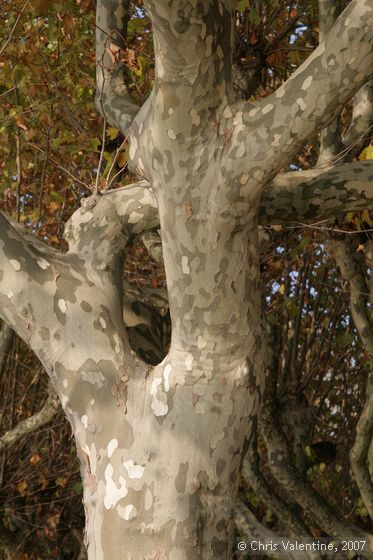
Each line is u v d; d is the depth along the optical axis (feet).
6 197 26.58
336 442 36.73
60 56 23.22
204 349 10.61
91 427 11.14
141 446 10.87
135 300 15.03
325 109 9.38
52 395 24.06
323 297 29.71
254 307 10.58
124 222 12.69
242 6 18.95
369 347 21.20
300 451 26.37
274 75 23.38
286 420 26.78
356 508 35.45
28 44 22.24
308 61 9.48
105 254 12.31
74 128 24.39
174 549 10.62
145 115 10.43
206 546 10.76
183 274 10.36
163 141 9.93
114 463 10.93
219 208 9.95
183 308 10.53
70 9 21.12
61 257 12.12
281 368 29.66
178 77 9.39
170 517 10.65
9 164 25.73
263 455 36.73
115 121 12.80
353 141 17.21
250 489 36.27
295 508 26.89
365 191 12.51
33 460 33.99
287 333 28.71
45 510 39.86
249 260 10.36
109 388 11.19
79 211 12.91
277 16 20.42
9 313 11.48
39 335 11.42
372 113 17.29
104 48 13.51
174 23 8.79
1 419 33.96
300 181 12.60
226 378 10.68
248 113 9.72
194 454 10.68
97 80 13.38
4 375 36.09
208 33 9.06
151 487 10.73
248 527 25.41
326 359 32.58
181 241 10.21
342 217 19.19
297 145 9.60
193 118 9.68
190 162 9.90
